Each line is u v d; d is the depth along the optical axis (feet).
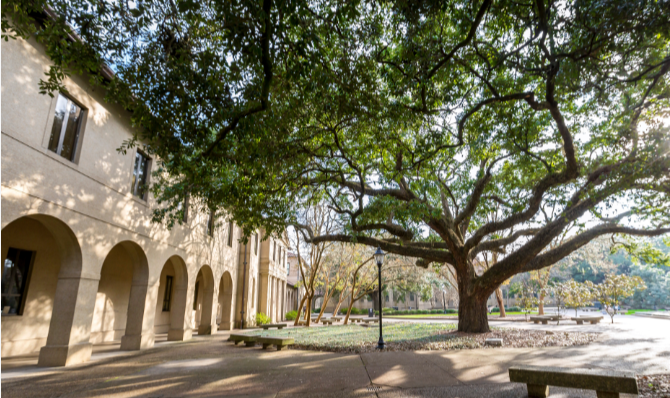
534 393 18.71
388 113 26.58
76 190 31.48
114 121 37.17
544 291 92.68
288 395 20.22
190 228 54.08
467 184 43.14
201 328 61.16
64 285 31.50
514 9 22.76
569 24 21.97
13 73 25.36
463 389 20.42
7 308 34.88
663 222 37.73
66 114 31.48
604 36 22.04
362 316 157.38
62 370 28.25
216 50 24.49
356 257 87.66
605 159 37.55
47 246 38.96
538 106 26.78
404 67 25.35
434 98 27.17
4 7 19.10
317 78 22.71
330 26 21.93
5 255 34.99
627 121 32.07
